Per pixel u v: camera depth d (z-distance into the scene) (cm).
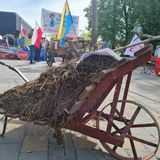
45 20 1359
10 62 1273
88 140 289
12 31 2048
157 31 2108
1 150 254
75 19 1509
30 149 258
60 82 250
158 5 2106
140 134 319
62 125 226
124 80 816
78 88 240
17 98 267
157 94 617
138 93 614
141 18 2122
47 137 291
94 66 250
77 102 214
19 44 1698
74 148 266
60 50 1074
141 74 1113
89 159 243
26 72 859
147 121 373
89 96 220
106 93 252
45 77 279
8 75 778
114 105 232
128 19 2372
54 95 244
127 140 295
